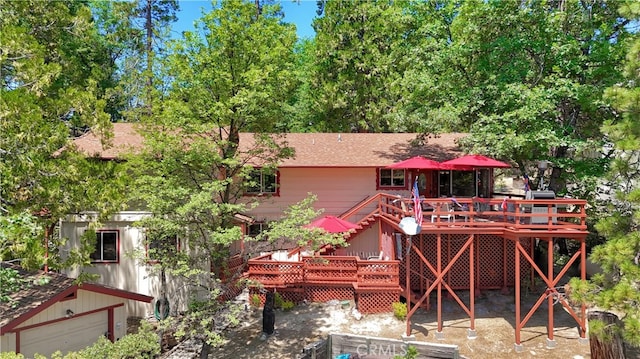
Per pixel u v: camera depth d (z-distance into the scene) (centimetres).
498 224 1467
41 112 1118
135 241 1717
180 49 1396
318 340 1447
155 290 1725
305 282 1744
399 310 1588
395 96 3162
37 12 1370
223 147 1470
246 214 2152
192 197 1228
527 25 1864
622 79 1695
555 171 2092
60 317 1178
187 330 1388
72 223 1692
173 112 1345
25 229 992
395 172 2205
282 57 1450
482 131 1795
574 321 1582
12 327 1035
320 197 2195
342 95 3247
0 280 1046
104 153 1805
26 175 1080
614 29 1902
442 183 2148
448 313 1653
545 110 1686
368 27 3388
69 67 1570
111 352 1034
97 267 1714
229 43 1381
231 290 1812
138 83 2461
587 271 2073
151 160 1430
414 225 1414
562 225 1422
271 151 1573
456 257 1477
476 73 2066
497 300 1764
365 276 1658
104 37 3175
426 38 2362
